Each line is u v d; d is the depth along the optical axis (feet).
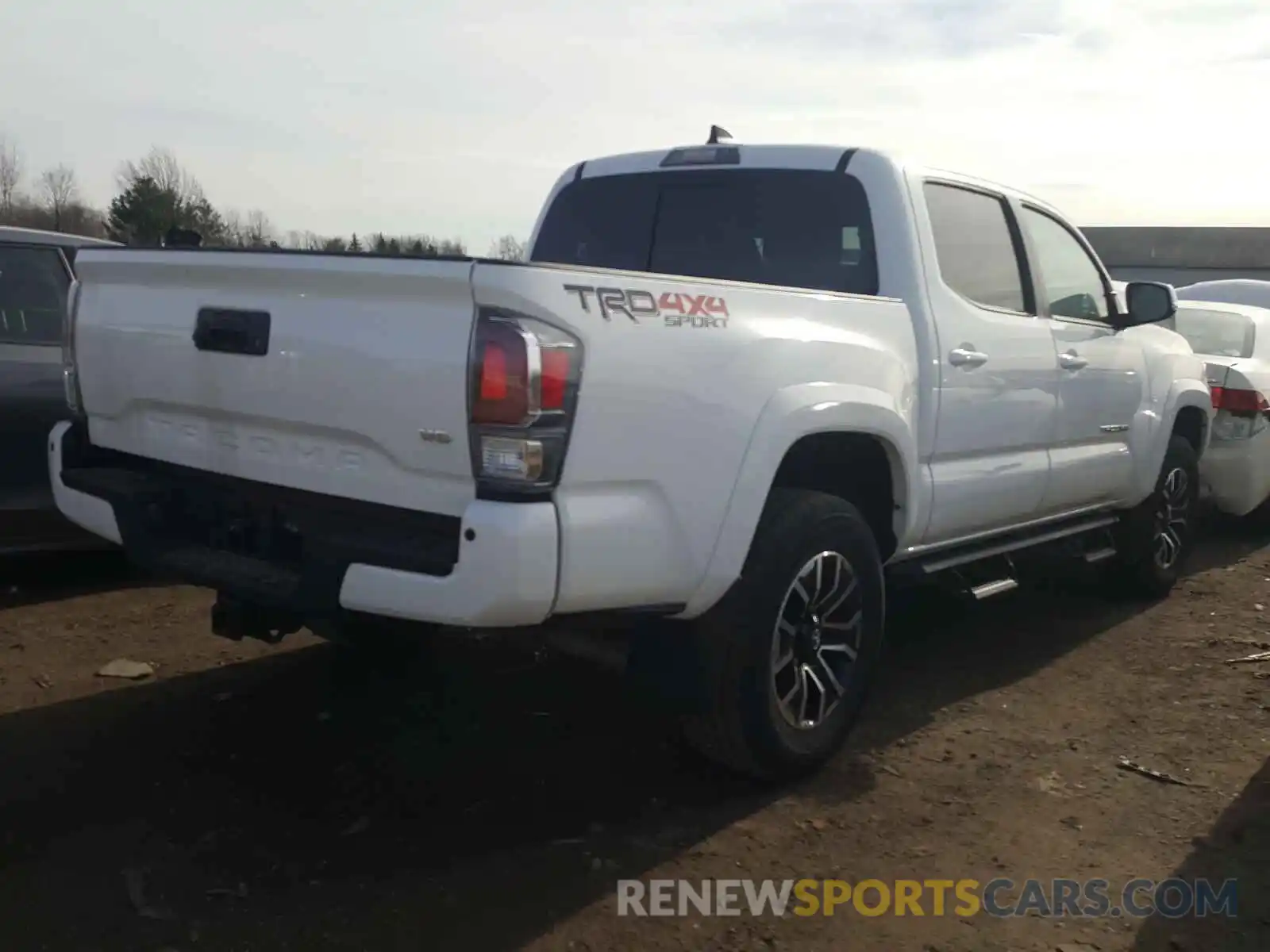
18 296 18.35
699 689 11.89
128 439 13.35
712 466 11.14
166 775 12.78
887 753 14.15
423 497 10.38
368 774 12.98
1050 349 17.11
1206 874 11.44
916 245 14.66
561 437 9.88
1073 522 19.13
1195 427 22.68
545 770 13.23
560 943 9.90
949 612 20.45
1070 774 13.70
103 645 16.94
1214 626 19.90
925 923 10.45
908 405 13.98
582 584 10.19
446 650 17.04
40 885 10.50
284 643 17.29
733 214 15.93
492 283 9.68
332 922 10.08
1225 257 121.70
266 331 11.31
